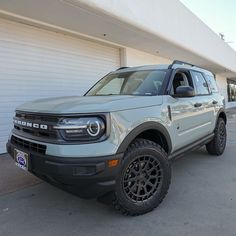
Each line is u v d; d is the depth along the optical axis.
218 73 25.86
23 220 3.32
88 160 2.83
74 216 3.40
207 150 6.33
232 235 2.89
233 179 4.69
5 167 5.51
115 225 3.16
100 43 10.03
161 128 3.67
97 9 6.87
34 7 6.47
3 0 6.02
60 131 2.93
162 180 3.55
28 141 3.28
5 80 6.93
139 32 9.12
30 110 3.37
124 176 3.17
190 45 13.47
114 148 2.96
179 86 4.33
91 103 3.14
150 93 4.04
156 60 14.13
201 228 3.05
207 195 3.98
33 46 7.61
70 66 8.80
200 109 4.94
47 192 4.16
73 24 7.86
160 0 10.20
